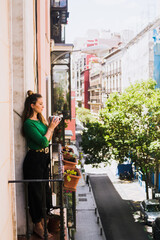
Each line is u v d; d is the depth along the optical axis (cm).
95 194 2852
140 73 3641
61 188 287
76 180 446
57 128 1023
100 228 1934
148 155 2181
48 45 1076
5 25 254
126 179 3378
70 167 478
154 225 1683
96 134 2297
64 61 1482
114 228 2019
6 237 246
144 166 2142
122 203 2575
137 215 2256
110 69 6306
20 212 350
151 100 2111
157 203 2114
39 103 329
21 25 341
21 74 339
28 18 368
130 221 2133
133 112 2227
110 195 2816
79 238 1867
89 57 10438
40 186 345
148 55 3266
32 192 339
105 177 3484
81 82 10981
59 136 1025
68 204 757
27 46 353
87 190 2992
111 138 2156
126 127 2173
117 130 2169
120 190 2970
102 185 3159
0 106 232
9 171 264
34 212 346
